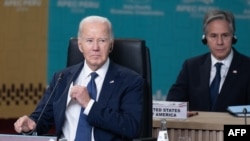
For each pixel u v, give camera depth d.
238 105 12.20
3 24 17.89
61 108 9.73
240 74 12.32
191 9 17.92
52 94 10.15
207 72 12.46
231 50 12.47
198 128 10.80
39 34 17.94
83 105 9.32
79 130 9.55
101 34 9.52
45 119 10.10
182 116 11.07
